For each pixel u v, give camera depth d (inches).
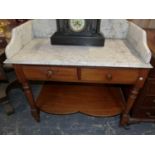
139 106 49.1
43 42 46.1
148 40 43.9
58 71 37.7
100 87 63.3
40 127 53.9
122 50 41.0
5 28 54.5
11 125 54.6
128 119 51.8
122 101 57.2
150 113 51.0
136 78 37.9
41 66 37.2
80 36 41.8
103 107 54.7
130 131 53.1
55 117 57.8
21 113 59.3
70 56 37.0
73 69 37.1
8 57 35.7
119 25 47.1
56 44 43.4
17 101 64.9
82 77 38.6
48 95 59.2
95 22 40.3
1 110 60.9
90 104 55.8
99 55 37.8
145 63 34.5
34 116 53.1
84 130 53.2
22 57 36.5
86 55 37.6
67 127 54.1
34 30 48.9
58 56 36.9
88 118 57.6
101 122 56.1
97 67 36.1
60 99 57.6
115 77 38.0
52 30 49.0
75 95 59.5
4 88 58.5
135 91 41.4
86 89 62.2
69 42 42.7
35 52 39.1
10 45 35.9
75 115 58.6
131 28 44.9
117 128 54.0
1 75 56.5
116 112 53.0
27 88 43.6
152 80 42.7
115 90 62.2
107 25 47.3
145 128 54.3
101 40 41.9
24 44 43.4
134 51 40.5
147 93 45.8
